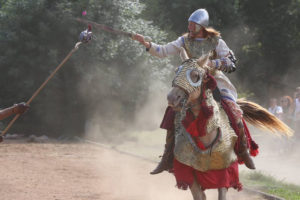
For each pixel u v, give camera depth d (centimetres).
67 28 6200
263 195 2598
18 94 6544
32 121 6806
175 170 1872
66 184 2872
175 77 1731
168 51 2080
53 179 3020
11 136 5791
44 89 6303
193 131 1769
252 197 2591
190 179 1816
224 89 1980
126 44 6356
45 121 6656
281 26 9606
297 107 4619
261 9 9700
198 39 2036
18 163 3666
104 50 6200
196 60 1759
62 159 3969
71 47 6269
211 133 1803
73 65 6159
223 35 9325
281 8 9575
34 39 6309
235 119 1933
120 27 6400
